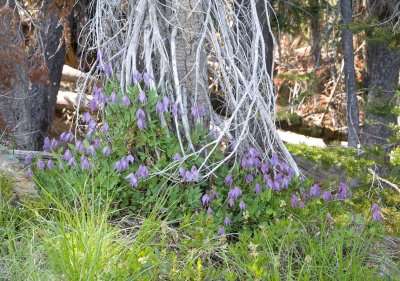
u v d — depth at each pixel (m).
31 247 4.71
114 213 5.77
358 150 9.98
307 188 6.27
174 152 6.01
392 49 11.37
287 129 16.83
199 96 6.45
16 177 5.95
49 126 10.51
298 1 12.54
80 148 6.04
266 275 4.98
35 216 5.42
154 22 6.21
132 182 5.68
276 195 6.19
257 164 6.11
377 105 11.58
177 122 6.00
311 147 9.88
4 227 5.27
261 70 6.18
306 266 5.21
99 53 6.34
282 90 17.28
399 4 12.26
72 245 4.67
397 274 5.49
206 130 6.30
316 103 16.94
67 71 13.99
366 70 14.16
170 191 5.78
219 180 6.12
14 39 8.66
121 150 5.98
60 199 5.81
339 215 6.16
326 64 16.89
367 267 5.28
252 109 6.40
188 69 6.40
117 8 6.59
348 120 12.73
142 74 6.46
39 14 9.33
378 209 6.01
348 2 12.32
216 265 5.32
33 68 8.52
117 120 6.09
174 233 5.40
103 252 4.79
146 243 5.10
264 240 5.44
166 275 4.85
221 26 6.35
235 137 6.32
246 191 6.20
